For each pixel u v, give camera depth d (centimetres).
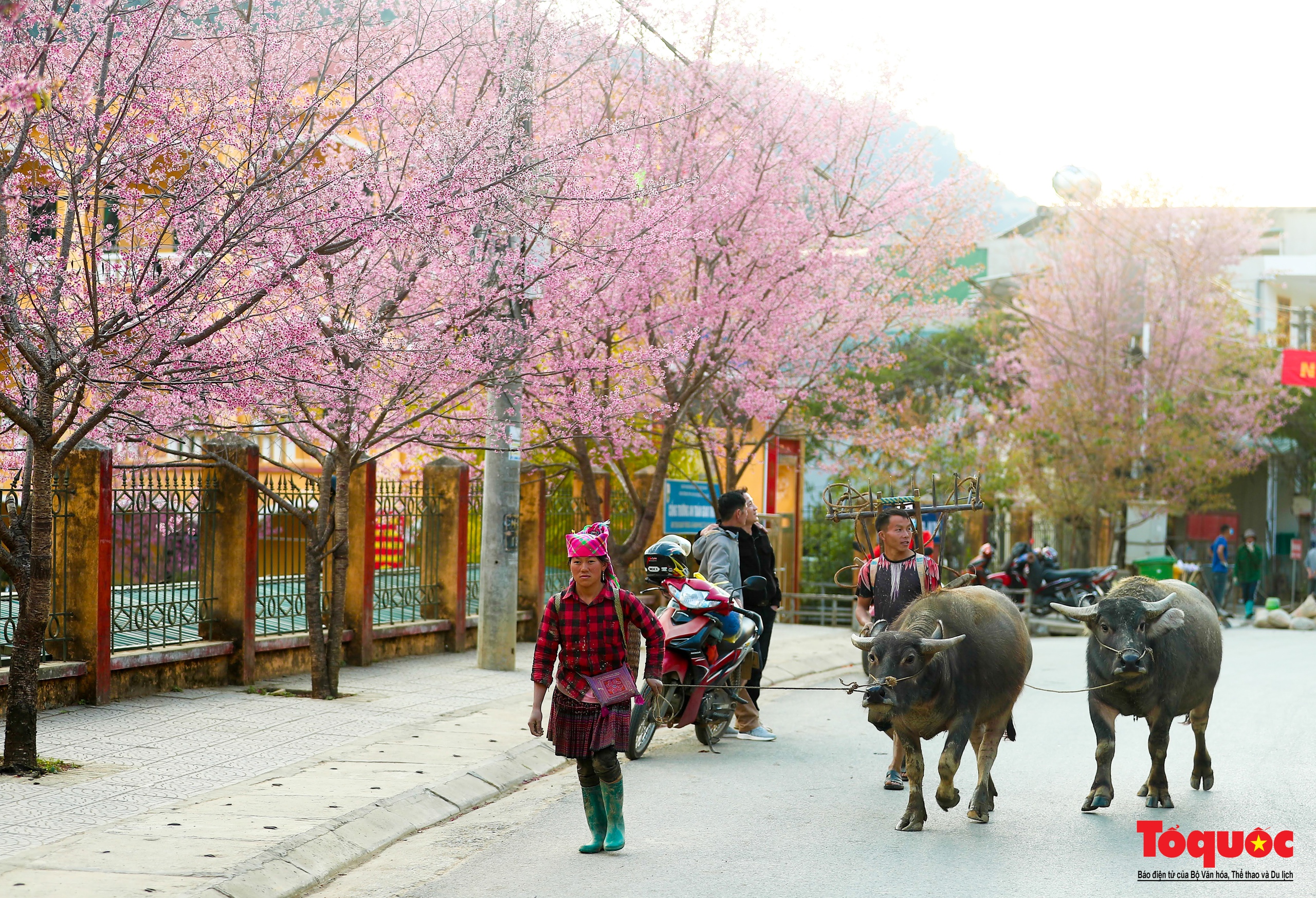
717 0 1509
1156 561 2567
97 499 1091
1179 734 1123
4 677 995
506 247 1139
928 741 1098
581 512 1950
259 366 866
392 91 1130
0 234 818
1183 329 2883
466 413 1357
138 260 855
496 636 1431
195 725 1024
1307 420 3425
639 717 989
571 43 1358
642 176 1416
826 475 3161
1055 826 768
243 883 601
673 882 641
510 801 848
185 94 940
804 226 1553
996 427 2911
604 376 1314
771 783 909
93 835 677
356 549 1423
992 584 2350
